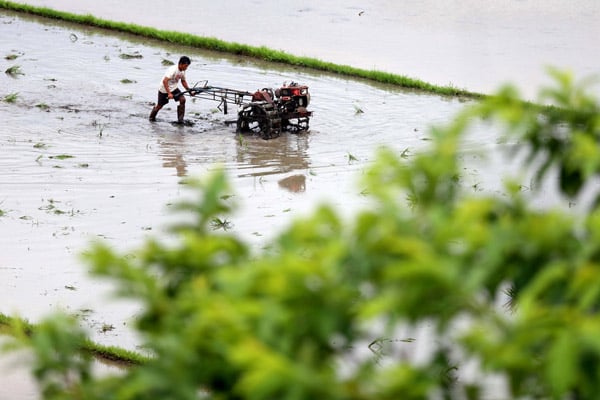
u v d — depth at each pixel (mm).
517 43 76250
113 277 7078
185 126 52312
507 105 6934
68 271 32969
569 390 5707
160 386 6355
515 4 90938
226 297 6250
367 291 6449
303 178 44094
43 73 61438
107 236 35875
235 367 6316
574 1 92188
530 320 5750
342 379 6266
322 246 6500
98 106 54875
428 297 6012
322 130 52656
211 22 80938
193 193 41125
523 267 6402
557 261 6266
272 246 7188
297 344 6152
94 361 27328
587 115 7043
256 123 55344
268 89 51250
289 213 39250
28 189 40688
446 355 7090
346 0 91125
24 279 32250
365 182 6789
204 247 7066
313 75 65750
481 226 6316
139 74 63031
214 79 62906
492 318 6094
